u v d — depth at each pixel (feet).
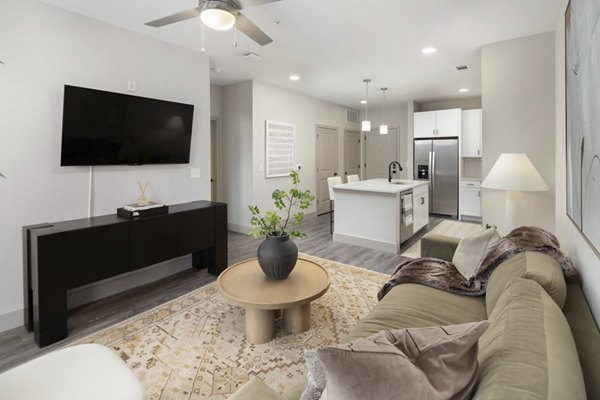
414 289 6.64
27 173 8.50
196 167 12.64
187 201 12.37
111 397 3.92
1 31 7.95
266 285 7.62
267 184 18.35
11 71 8.14
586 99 4.48
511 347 2.97
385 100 23.15
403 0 8.70
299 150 20.70
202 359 6.86
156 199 11.43
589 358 3.41
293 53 12.78
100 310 9.22
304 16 9.58
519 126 11.36
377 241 14.69
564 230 7.97
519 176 8.66
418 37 11.19
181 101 12.00
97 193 9.90
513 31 10.69
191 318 8.58
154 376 6.33
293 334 7.78
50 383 4.07
